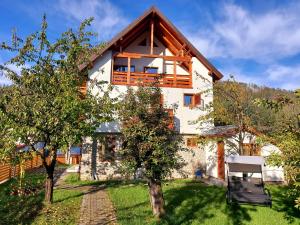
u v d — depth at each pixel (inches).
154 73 966.4
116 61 995.3
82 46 515.5
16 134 418.3
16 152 463.5
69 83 479.2
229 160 608.4
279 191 684.1
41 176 838.5
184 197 577.6
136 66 1007.6
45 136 477.4
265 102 387.2
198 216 467.8
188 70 1035.3
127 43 993.5
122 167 478.0
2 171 719.7
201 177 879.1
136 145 452.1
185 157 900.0
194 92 953.5
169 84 949.8
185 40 950.4
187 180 824.3
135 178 811.4
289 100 380.5
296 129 378.3
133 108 467.2
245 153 813.9
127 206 506.3
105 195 600.4
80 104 454.9
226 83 862.5
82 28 520.4
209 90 877.8
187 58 960.9
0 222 402.9
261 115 820.0
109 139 844.6
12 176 798.5
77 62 528.4
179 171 884.6
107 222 416.5
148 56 928.9
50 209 474.6
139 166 459.2
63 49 506.6
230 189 546.0
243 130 812.0
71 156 1477.6
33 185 666.8
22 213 449.4
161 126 451.2
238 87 847.7
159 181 454.9
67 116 451.2
